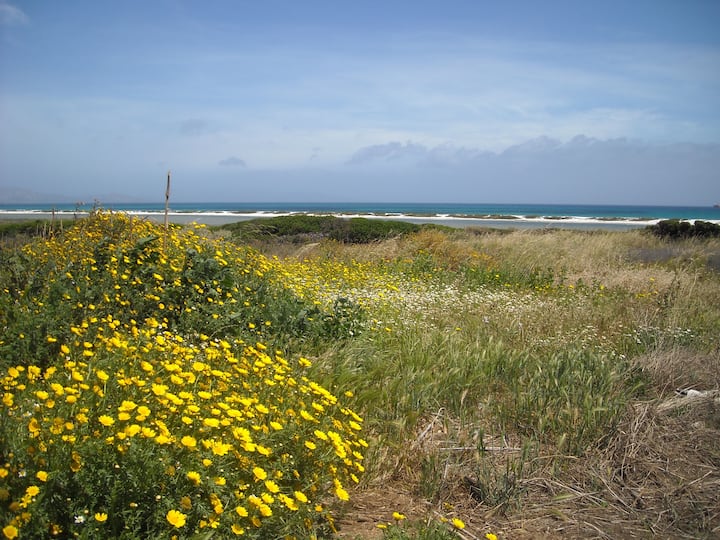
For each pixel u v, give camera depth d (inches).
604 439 167.3
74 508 90.6
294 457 122.3
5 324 170.6
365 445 139.1
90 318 184.2
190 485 100.1
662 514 137.0
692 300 354.0
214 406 124.9
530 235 708.0
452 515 133.1
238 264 291.9
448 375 201.0
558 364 208.7
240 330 212.1
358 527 122.3
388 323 275.0
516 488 141.3
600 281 448.8
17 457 91.9
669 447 166.7
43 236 300.4
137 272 232.5
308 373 183.3
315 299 292.2
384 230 733.9
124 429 100.6
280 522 107.0
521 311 316.5
